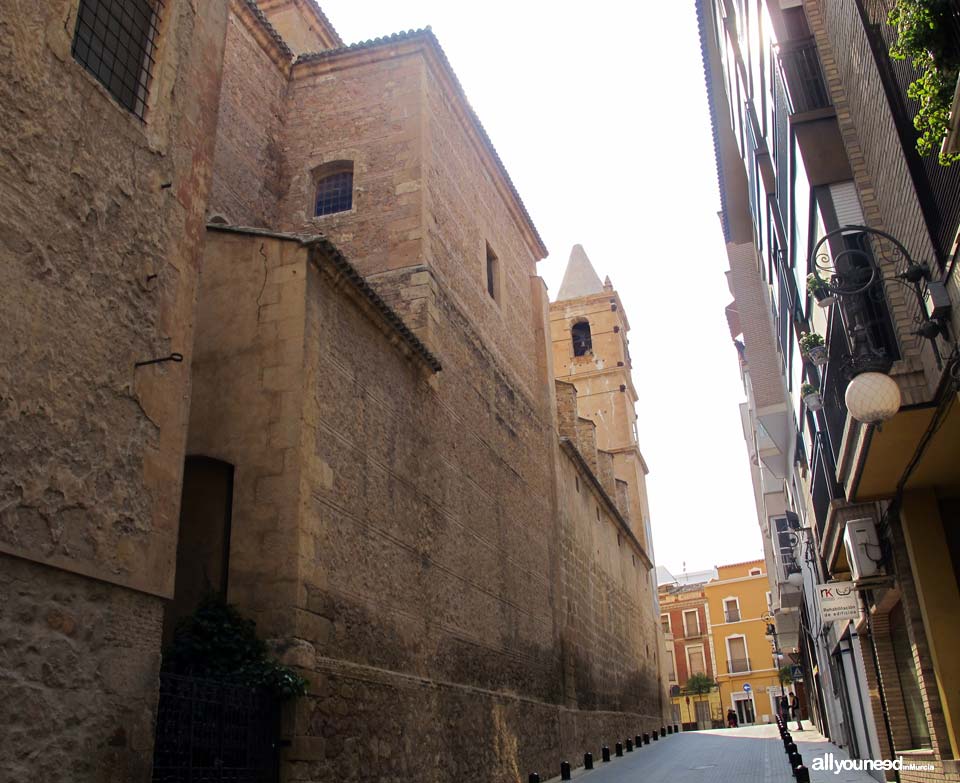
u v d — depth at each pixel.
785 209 10.90
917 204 6.58
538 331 24.00
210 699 8.05
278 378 10.95
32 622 5.79
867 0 7.18
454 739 13.45
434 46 18.41
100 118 7.12
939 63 5.50
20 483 5.82
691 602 72.19
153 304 7.43
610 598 29.52
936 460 8.46
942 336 6.52
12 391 5.87
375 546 12.03
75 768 5.92
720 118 18.09
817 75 8.93
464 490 16.17
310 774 9.24
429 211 16.94
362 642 11.15
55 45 6.70
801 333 11.42
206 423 10.97
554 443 23.23
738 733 37.56
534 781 15.62
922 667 9.29
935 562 9.08
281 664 9.44
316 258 11.59
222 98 16.45
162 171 7.81
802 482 19.23
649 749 26.30
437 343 15.98
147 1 8.11
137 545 6.80
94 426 6.56
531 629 18.98
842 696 18.98
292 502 10.28
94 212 6.89
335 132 17.98
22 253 6.13
